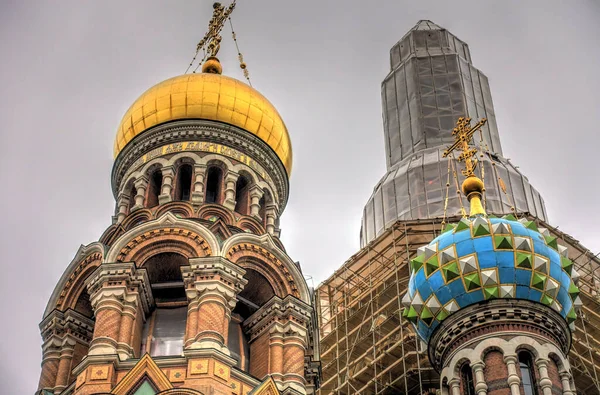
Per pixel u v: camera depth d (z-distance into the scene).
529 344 42.53
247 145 51.09
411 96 68.06
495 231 44.81
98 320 40.69
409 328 52.78
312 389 43.78
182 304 44.09
